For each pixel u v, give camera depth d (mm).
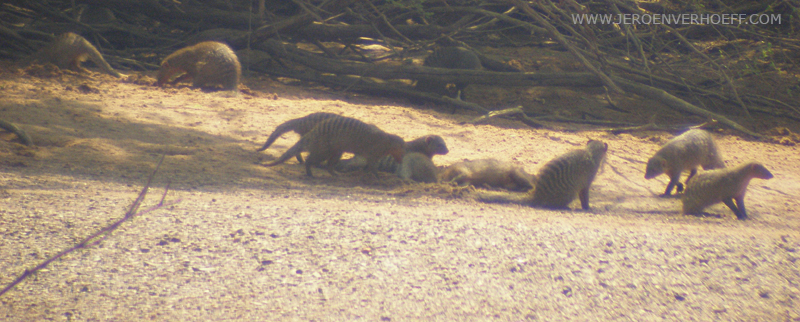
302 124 10562
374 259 5148
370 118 15398
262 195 7918
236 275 4660
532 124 17422
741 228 7293
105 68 17797
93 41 22688
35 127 11086
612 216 8344
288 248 5305
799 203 10141
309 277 4699
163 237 5363
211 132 12531
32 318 3809
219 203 6852
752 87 22594
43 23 21438
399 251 5371
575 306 4371
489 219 6801
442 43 23953
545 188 8820
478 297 4480
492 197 9102
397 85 22312
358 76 22281
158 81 17078
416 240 5715
